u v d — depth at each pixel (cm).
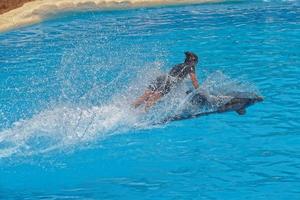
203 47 2494
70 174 1297
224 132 1501
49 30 3081
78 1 3597
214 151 1379
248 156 1334
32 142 1492
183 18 3272
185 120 1596
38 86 2038
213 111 1645
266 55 2283
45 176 1291
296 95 1756
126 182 1237
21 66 2345
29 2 3584
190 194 1158
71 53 2514
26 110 1761
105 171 1305
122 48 2552
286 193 1134
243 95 1728
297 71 2019
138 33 2886
